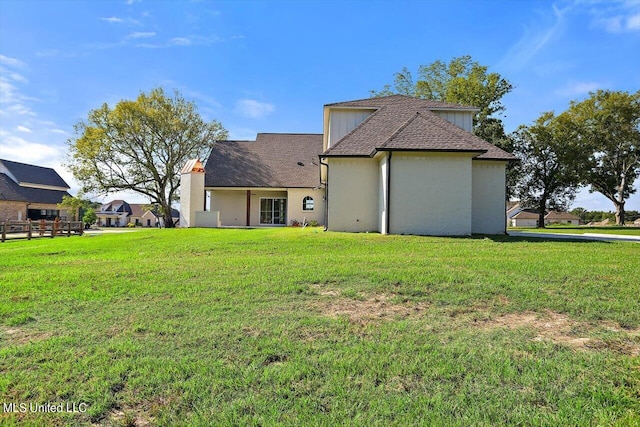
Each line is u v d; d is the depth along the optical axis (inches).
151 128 1250.6
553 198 1600.6
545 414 95.3
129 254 418.3
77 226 1015.0
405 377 115.5
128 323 164.2
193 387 108.9
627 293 206.2
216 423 91.9
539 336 149.1
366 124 663.8
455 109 713.6
